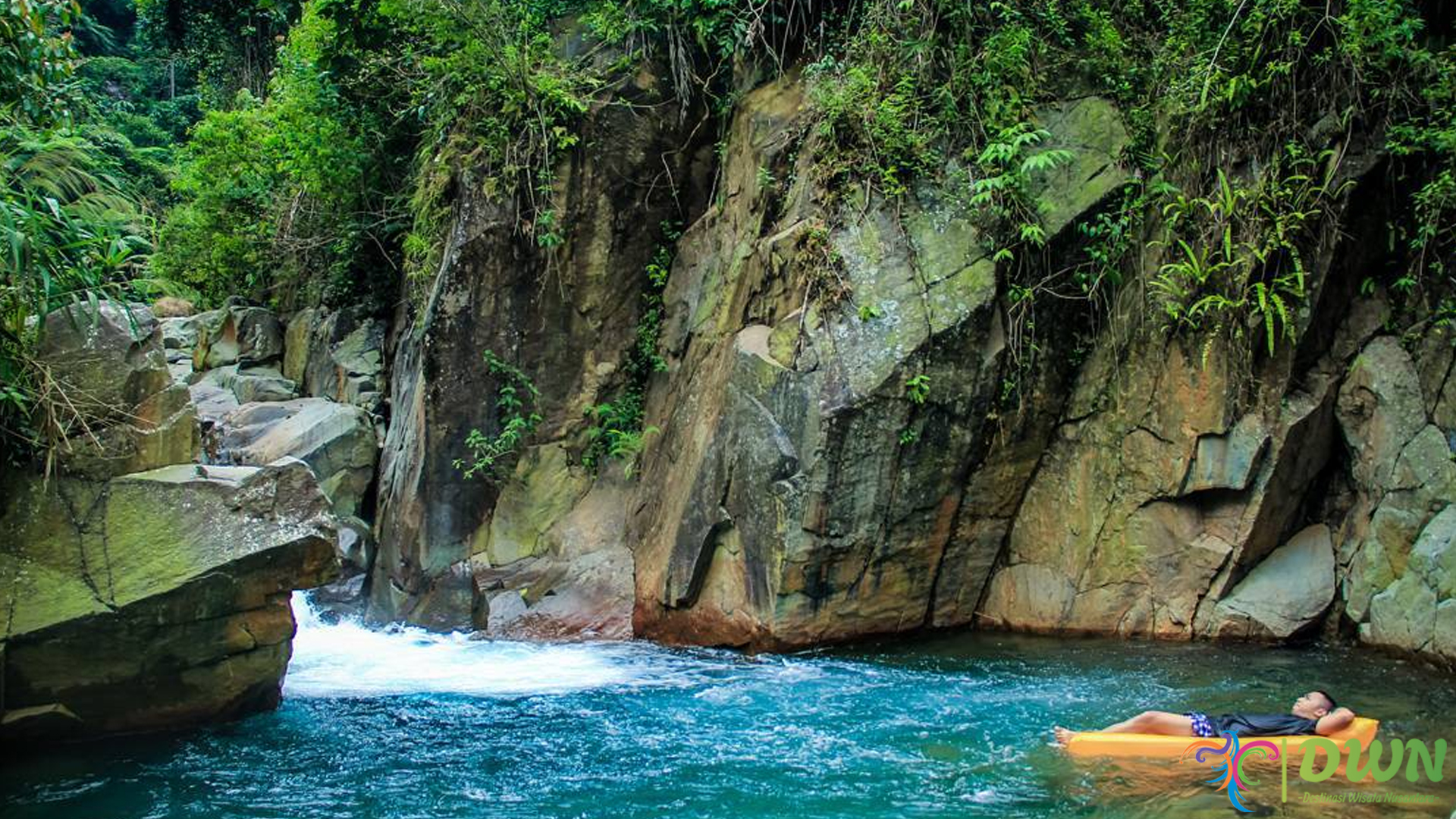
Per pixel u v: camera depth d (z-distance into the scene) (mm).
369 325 13781
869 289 8734
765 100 10469
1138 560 8969
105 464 6273
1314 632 8750
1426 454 8289
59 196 6566
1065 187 8984
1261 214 8633
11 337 5980
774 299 9297
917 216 8961
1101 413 9164
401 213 13375
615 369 10969
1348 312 8852
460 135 10898
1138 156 9102
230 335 15141
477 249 10406
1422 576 8023
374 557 11586
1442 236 8484
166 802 5531
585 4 11141
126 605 6074
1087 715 6828
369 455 12234
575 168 10625
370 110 13570
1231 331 8602
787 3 10547
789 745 6359
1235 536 8680
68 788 5699
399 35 12734
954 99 9172
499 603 9984
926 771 5852
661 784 5754
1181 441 8766
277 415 12891
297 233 15086
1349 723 6238
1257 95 8836
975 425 8797
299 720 6953
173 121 23891
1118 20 9727
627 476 10477
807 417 8523
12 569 5984
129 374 6414
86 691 6199
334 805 5500
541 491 10664
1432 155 8562
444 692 7703
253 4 20953
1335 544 8883
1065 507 9273
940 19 9477
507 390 10562
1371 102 8695
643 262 11062
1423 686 7316
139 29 22688
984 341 8695
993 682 7695
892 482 8633
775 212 9742
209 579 6285
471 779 5879
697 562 9039
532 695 7605
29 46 6402
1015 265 8867
